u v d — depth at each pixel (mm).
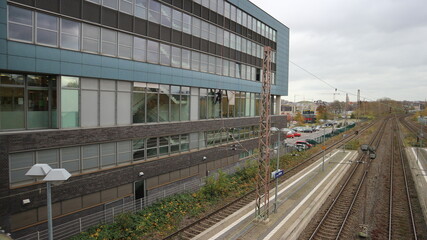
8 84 13977
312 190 24219
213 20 27125
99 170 17391
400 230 16922
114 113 18516
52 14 14961
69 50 15719
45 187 14703
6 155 13281
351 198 22797
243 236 15695
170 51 22422
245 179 27922
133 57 19406
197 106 25969
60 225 15062
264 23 36188
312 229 17219
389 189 25047
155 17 20906
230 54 29953
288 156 38906
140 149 20359
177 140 23750
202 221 17828
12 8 13555
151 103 21203
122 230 16172
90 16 16672
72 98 16156
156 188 21516
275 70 39531
